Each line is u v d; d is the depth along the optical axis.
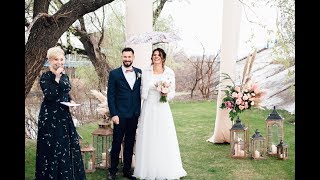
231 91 6.11
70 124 4.38
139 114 4.96
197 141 7.45
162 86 4.84
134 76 4.93
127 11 5.75
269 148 6.49
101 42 9.93
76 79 9.70
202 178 5.11
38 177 4.25
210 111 11.23
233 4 6.83
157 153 4.89
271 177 5.16
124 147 4.99
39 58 5.86
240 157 6.14
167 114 4.98
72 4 5.89
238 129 6.14
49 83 4.22
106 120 5.56
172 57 13.32
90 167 5.32
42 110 4.27
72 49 9.39
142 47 5.59
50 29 5.84
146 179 4.91
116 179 4.96
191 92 13.82
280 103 10.77
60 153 4.25
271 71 11.59
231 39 6.89
